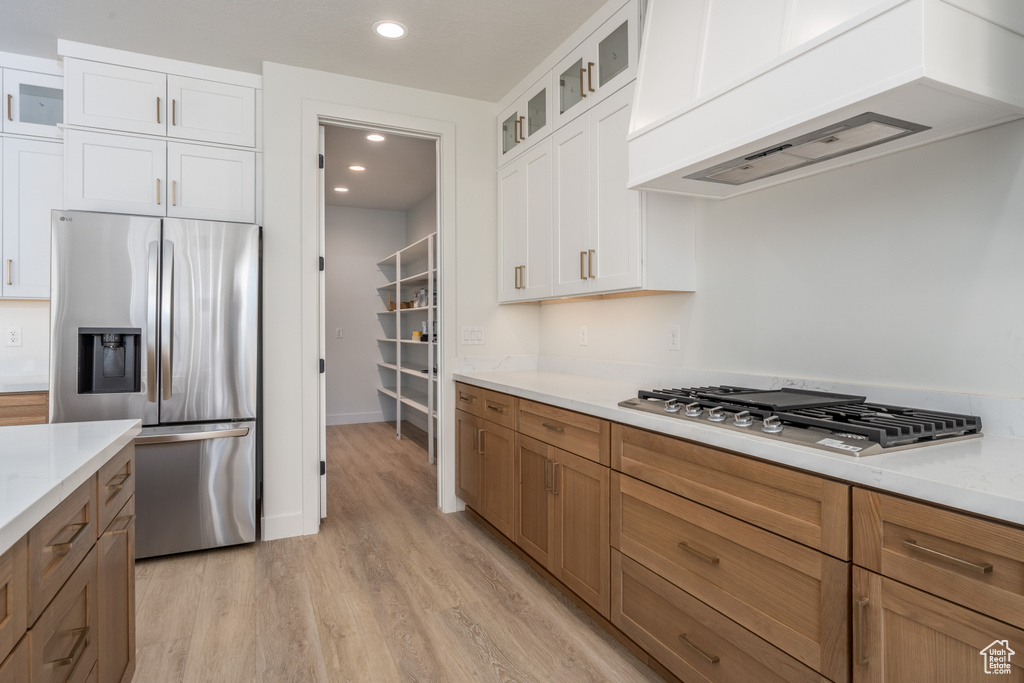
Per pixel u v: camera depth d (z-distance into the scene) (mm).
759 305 1944
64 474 1023
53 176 2889
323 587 2285
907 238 1497
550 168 2686
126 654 1512
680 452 1519
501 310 3334
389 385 6449
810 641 1161
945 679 920
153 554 2506
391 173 4855
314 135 2879
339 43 2611
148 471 2498
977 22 1072
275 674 1709
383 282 6371
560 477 2131
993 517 852
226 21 2418
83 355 2473
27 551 883
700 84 1512
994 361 1316
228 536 2635
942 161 1414
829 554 1116
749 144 1345
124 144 2672
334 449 4875
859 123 1207
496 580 2348
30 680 891
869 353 1598
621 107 2156
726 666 1383
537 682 1673
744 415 1396
